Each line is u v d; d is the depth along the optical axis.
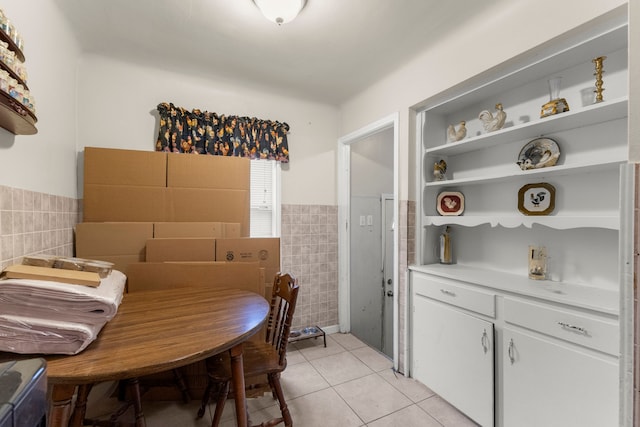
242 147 2.56
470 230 2.17
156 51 2.05
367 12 1.64
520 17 1.51
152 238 1.98
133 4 1.59
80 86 2.05
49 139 1.54
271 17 1.57
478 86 1.84
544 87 1.71
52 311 0.85
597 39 1.32
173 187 2.13
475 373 1.69
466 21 1.71
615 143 1.46
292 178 2.88
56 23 1.60
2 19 0.92
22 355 0.81
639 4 0.76
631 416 0.77
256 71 2.33
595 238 1.54
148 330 1.05
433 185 2.21
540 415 1.40
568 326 1.30
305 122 2.94
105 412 1.74
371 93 2.61
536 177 1.75
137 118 2.24
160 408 1.80
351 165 3.22
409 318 2.21
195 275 1.79
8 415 0.33
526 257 1.83
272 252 2.12
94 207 1.94
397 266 2.30
